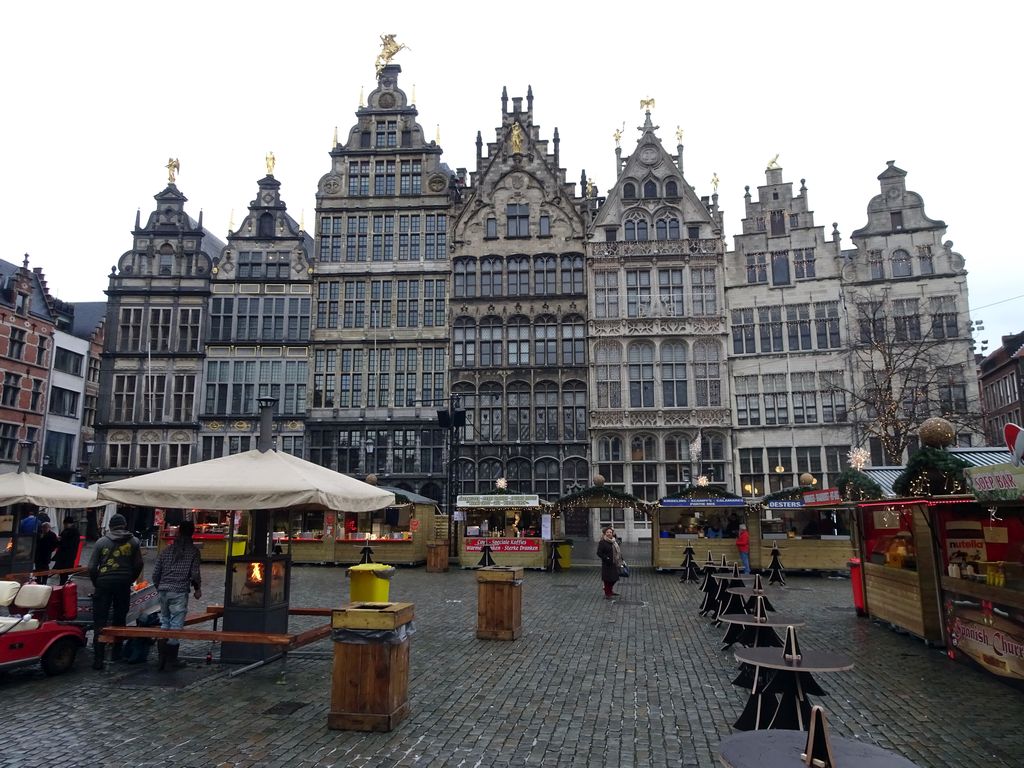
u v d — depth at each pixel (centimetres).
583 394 4203
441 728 816
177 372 4316
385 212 4494
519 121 4588
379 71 4762
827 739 439
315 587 2158
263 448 1170
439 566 2723
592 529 4053
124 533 1154
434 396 4241
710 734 803
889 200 4159
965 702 932
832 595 2044
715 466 4062
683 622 1530
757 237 4275
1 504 1498
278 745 757
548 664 1131
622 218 4384
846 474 1695
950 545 1224
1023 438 778
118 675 1052
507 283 4372
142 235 4478
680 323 4209
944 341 3753
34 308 4772
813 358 4084
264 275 4425
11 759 715
